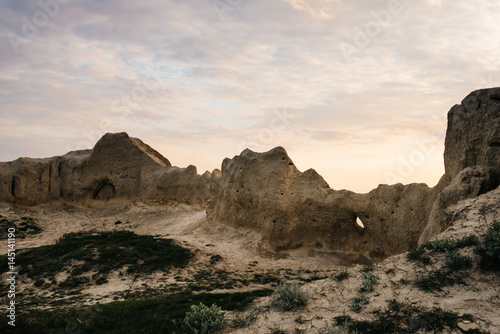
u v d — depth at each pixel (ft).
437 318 29.73
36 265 87.76
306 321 33.19
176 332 35.83
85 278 80.23
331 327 31.53
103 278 80.02
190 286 73.41
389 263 40.47
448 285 33.86
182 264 91.15
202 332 33.42
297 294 36.29
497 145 69.56
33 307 61.52
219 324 34.37
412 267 38.09
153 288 73.36
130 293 69.51
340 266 95.86
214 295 58.59
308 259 103.14
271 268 93.56
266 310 36.32
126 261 88.48
